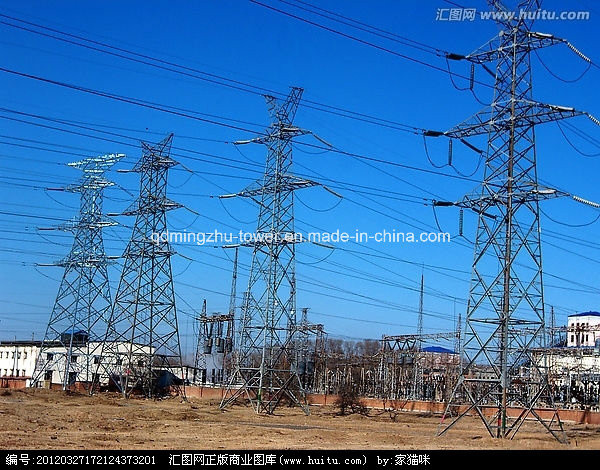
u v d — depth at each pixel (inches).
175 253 3503.9
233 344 3941.9
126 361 3782.0
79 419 2118.6
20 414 2213.3
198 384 4510.3
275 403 2871.6
